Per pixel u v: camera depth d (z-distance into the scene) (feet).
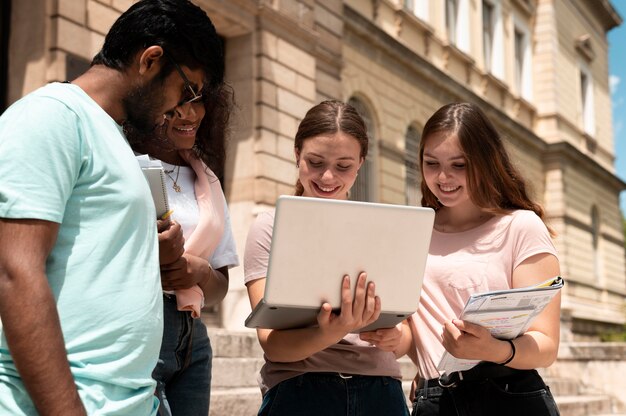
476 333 7.27
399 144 42.47
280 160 28.94
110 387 5.25
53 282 5.15
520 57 63.41
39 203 4.93
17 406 4.94
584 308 62.69
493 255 8.34
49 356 4.73
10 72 20.97
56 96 5.32
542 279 7.96
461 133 8.31
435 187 8.63
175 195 7.97
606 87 79.77
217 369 17.34
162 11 5.84
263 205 27.76
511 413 7.95
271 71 29.04
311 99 31.42
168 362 7.36
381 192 40.29
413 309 6.93
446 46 48.49
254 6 28.30
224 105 8.30
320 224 6.43
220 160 8.45
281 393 7.84
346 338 8.00
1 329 5.11
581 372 31.71
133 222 5.48
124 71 5.85
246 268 7.98
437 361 8.37
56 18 20.61
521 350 7.57
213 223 7.94
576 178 66.44
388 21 42.93
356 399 7.88
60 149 5.11
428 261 8.71
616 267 74.08
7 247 4.84
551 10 65.26
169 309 7.45
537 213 8.70
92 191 5.32
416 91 44.73
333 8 34.09
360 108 40.09
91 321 5.18
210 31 6.14
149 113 5.95
